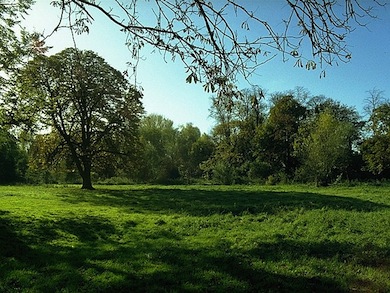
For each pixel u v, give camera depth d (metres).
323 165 44.47
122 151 41.88
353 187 41.94
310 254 11.53
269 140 60.28
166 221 17.58
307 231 15.01
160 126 81.06
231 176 54.16
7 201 24.47
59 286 8.51
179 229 15.69
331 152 44.34
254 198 27.52
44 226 15.25
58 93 32.75
